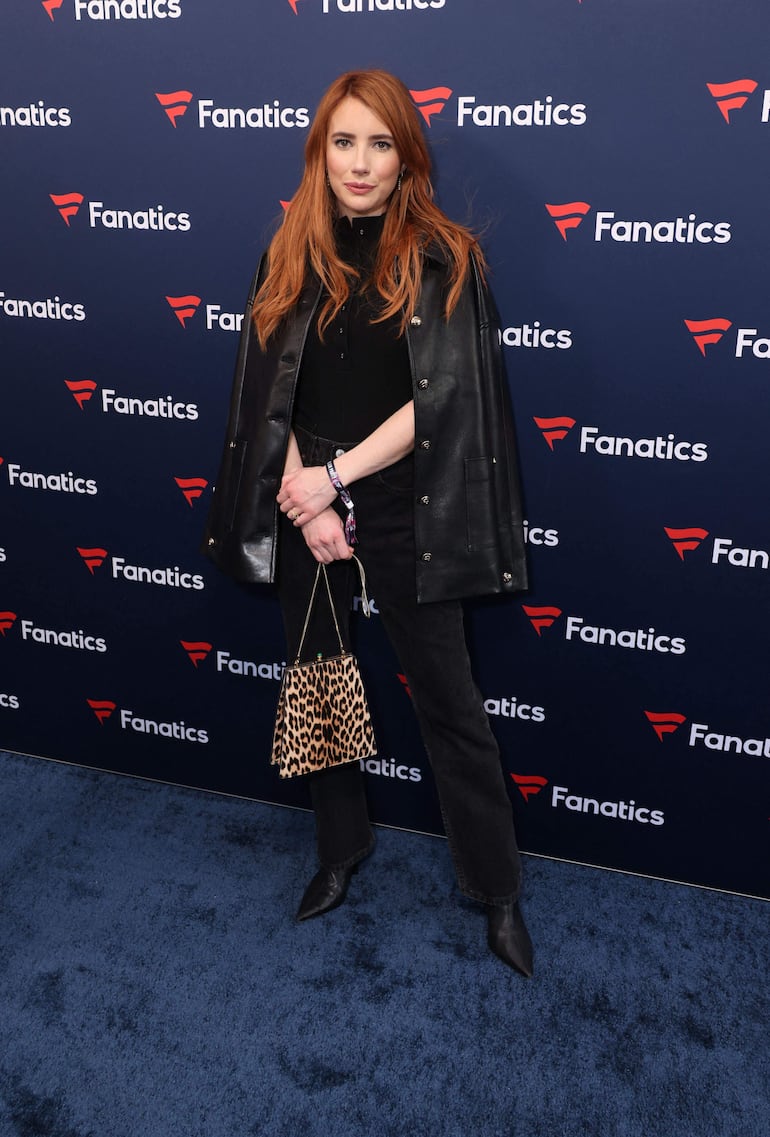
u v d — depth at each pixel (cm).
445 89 179
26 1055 177
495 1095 171
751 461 186
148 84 195
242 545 187
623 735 212
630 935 205
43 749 263
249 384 187
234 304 205
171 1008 187
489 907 201
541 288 185
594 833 223
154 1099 170
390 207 168
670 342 182
